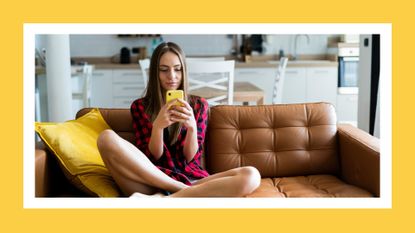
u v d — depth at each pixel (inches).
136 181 107.2
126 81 275.9
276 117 131.9
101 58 299.6
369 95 183.6
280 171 129.2
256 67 276.5
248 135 130.1
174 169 116.8
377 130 172.2
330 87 279.3
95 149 117.1
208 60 229.1
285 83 278.1
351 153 123.6
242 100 188.9
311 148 130.8
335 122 133.3
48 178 113.0
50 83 175.3
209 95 184.9
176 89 122.5
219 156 128.7
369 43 182.5
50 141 111.0
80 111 132.3
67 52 176.4
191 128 115.8
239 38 304.0
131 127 129.5
